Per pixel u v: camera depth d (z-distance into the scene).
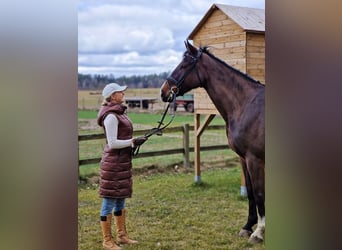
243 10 3.68
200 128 4.32
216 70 2.95
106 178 2.81
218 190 4.27
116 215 2.98
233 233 3.13
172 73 3.21
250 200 3.07
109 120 2.68
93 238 3.05
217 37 3.68
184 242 2.94
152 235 3.14
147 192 4.20
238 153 2.83
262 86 2.77
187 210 3.66
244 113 2.73
